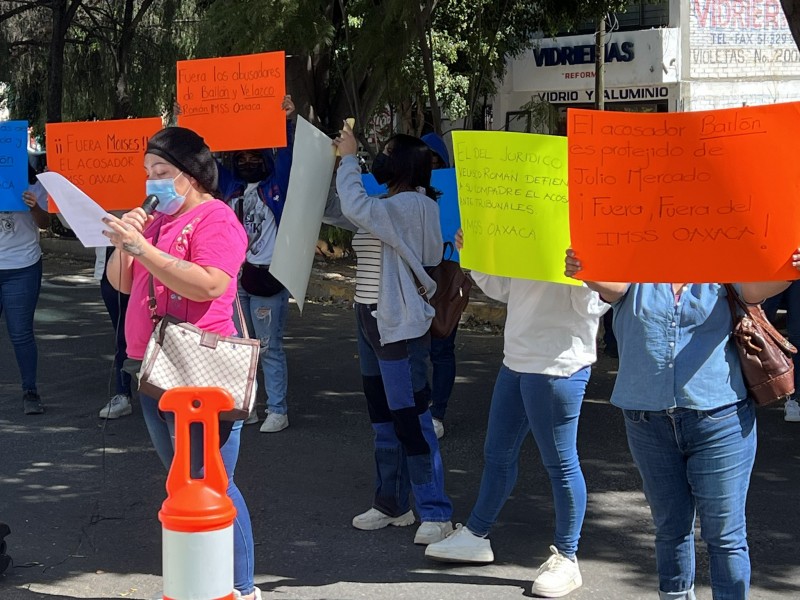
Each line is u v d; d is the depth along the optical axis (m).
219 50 10.45
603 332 10.04
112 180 6.14
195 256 3.69
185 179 3.77
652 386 3.46
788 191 3.16
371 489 5.85
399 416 4.88
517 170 4.02
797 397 7.03
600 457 6.42
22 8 16.97
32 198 6.98
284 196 6.68
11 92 21.61
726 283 3.38
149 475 6.14
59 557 4.88
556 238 4.03
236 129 6.09
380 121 18.39
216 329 3.80
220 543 2.56
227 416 3.67
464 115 19.92
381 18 10.84
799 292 6.84
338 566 4.75
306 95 13.02
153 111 18.78
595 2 14.31
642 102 24.19
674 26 23.22
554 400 4.26
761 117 3.14
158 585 4.57
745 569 3.47
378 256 4.91
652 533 5.16
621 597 4.39
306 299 13.35
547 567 4.44
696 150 3.23
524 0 14.22
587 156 3.31
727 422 3.43
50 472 6.19
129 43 18.23
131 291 3.98
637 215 3.32
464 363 9.25
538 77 25.48
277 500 5.66
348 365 9.25
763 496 5.60
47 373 9.00
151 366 3.66
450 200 5.98
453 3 14.48
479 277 4.46
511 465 4.61
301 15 9.92
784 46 22.95
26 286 7.37
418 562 4.79
